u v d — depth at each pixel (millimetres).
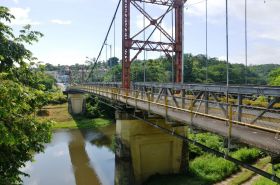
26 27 11617
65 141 49875
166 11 29859
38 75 12383
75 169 35062
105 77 90688
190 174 26469
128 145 26109
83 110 75188
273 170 8555
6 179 10594
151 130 26500
